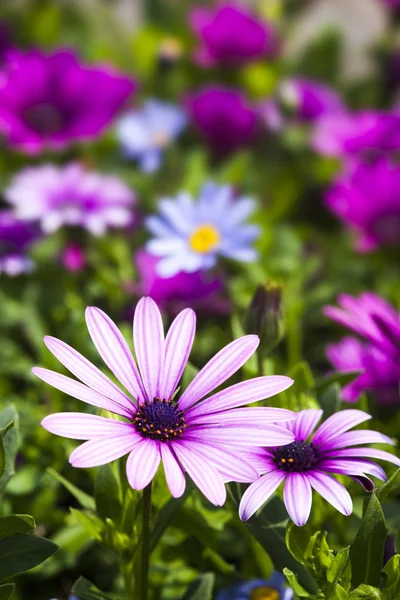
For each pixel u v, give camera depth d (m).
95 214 0.68
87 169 0.79
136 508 0.50
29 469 0.57
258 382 0.47
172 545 0.53
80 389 0.45
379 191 0.71
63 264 0.68
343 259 0.75
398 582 0.47
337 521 0.52
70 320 0.60
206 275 0.69
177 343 0.48
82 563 0.59
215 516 0.52
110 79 0.75
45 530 0.58
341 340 0.69
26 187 0.68
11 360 0.64
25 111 0.75
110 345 0.47
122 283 0.67
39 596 0.58
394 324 0.56
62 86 0.75
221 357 0.48
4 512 0.56
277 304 0.53
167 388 0.48
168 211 0.67
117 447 0.43
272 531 0.49
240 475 0.43
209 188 0.68
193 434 0.46
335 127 0.79
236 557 0.58
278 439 0.44
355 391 0.58
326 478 0.47
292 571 0.49
